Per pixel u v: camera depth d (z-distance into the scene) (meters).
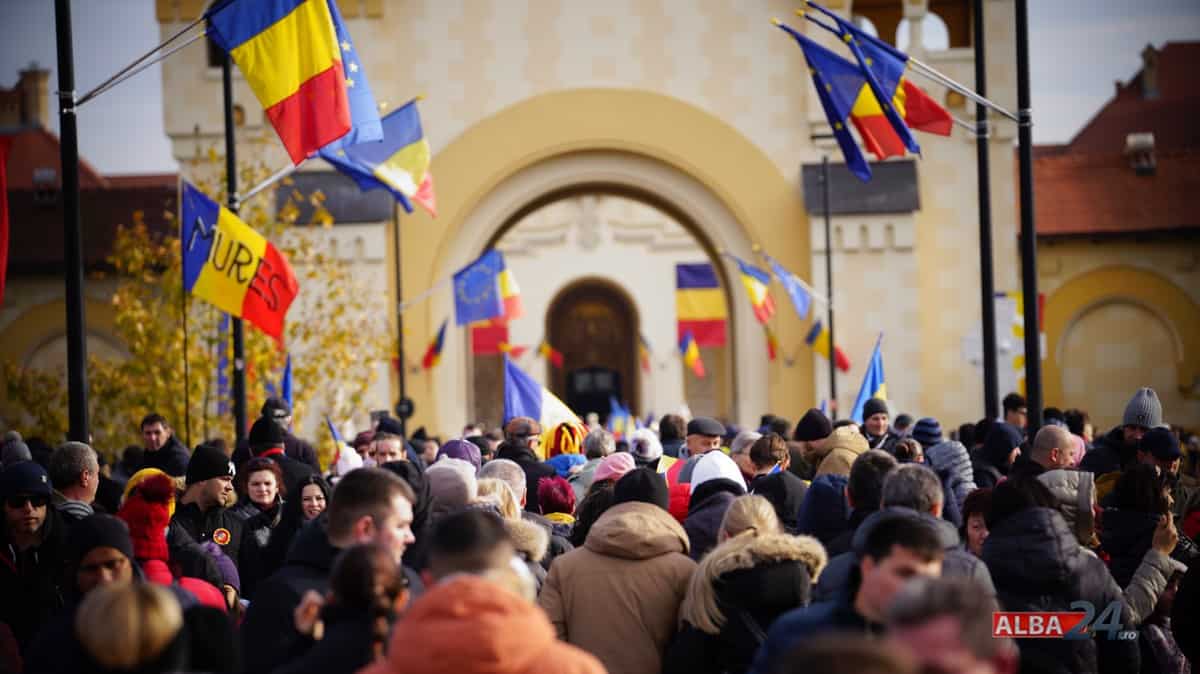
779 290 35.97
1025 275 16.42
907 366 35.31
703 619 7.65
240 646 6.45
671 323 61.22
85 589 7.42
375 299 34.91
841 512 9.48
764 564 7.52
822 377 35.72
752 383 36.62
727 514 8.13
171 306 31.16
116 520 7.54
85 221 41.19
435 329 35.69
